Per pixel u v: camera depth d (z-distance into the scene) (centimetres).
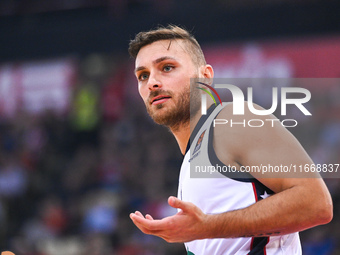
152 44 788
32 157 3591
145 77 796
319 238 2331
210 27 3056
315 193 644
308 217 639
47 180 3441
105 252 2766
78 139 3675
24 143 3666
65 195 3312
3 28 3531
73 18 3422
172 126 798
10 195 3319
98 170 3388
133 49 814
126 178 3256
